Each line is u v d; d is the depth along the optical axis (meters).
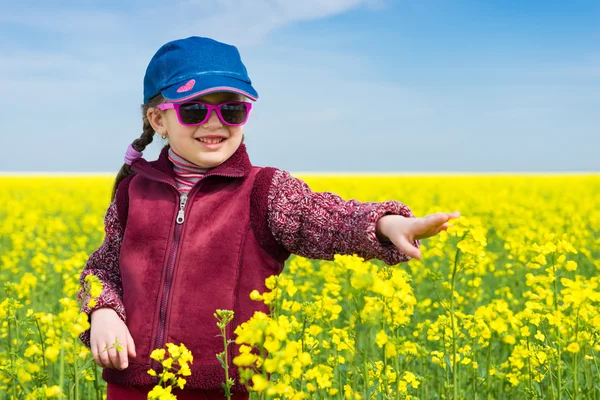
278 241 2.85
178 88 2.86
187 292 2.80
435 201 21.70
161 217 2.94
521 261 6.87
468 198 20.62
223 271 2.81
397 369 2.55
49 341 3.25
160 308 2.83
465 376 4.21
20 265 9.06
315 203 2.77
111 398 2.88
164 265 2.87
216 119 2.86
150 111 3.13
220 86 2.83
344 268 2.19
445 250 6.63
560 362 3.33
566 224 11.57
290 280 2.58
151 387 2.81
